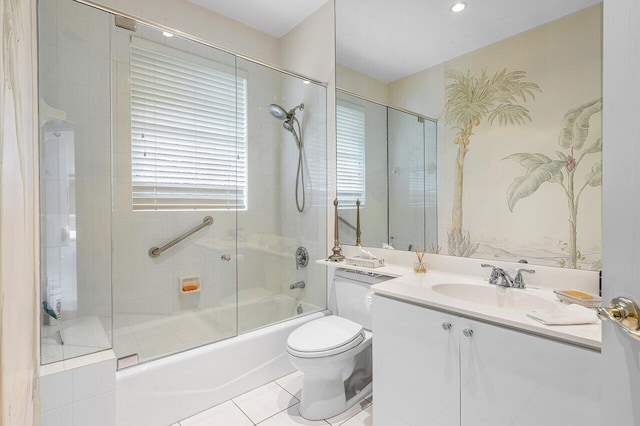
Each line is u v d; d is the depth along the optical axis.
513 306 1.32
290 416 1.72
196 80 2.30
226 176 2.45
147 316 2.07
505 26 1.45
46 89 1.71
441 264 1.72
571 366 0.89
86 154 1.87
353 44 2.14
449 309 1.16
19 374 0.44
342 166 2.24
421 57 1.78
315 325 1.88
